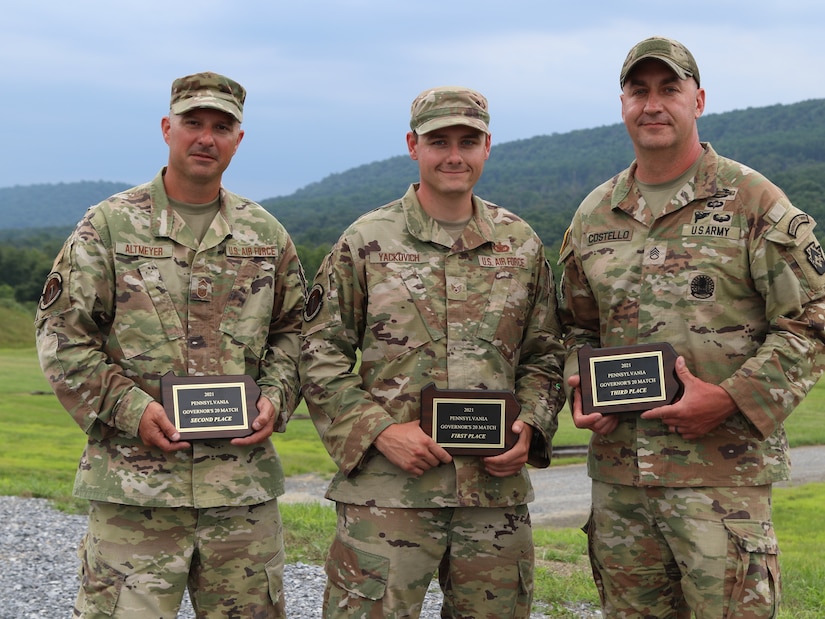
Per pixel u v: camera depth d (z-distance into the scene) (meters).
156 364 3.78
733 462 3.58
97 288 3.77
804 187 100.31
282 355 4.05
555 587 6.23
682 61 3.63
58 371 3.68
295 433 23.66
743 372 3.50
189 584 3.86
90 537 3.76
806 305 3.50
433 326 3.85
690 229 3.68
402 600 3.74
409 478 3.74
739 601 3.47
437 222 3.94
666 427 3.64
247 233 4.03
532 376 4.00
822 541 10.03
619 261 3.80
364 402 3.81
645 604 3.79
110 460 3.74
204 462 3.76
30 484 10.62
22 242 169.75
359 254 3.91
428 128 3.74
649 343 3.62
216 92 3.86
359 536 3.77
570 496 15.52
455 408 3.71
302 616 5.58
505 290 3.94
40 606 5.85
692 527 3.56
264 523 3.88
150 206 3.92
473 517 3.79
